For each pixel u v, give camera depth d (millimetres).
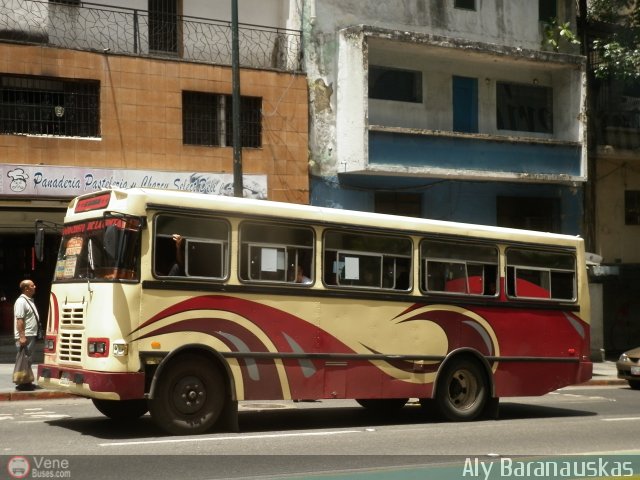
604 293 29953
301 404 16844
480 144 25734
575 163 27406
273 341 12672
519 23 27812
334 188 24453
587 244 29078
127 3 22812
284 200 23656
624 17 29609
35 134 20875
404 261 14133
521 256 15578
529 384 15414
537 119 27984
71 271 12578
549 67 27500
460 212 26578
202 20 23719
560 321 15930
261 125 23562
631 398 19328
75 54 21188
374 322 13672
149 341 11688
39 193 20688
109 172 21438
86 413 14844
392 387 13805
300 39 24531
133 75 21828
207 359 12203
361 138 23766
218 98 23078
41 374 12844
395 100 25625
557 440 12414
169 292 11883
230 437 11938
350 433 12719
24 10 21172
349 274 13508
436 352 14312
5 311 22188
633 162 30141
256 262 12656
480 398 14852
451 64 26469
